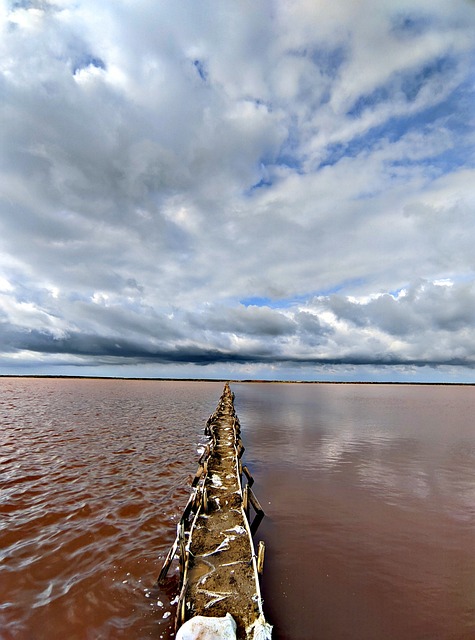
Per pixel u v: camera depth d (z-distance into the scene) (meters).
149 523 12.41
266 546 11.23
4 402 56.66
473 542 11.77
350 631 7.77
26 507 13.56
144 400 66.12
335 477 18.64
